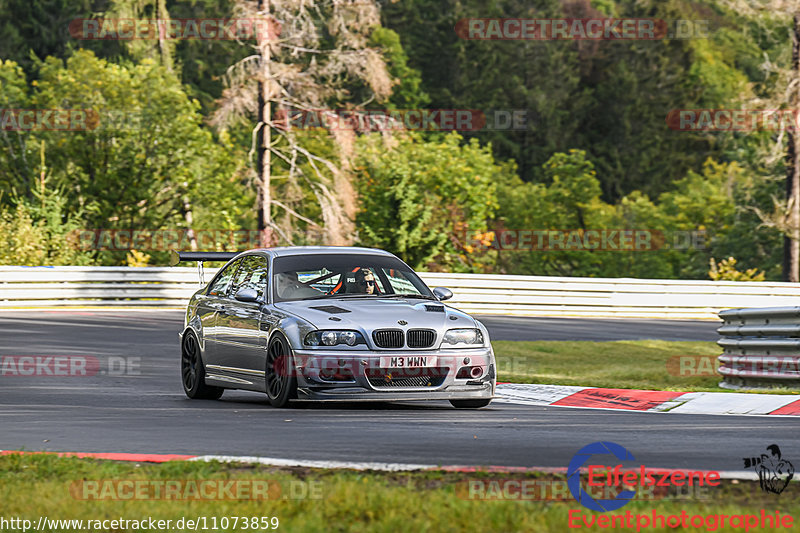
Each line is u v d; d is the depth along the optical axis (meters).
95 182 149.12
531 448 24.98
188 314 40.03
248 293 35.19
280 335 33.53
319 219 143.75
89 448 25.72
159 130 151.88
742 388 40.41
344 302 34.75
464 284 92.00
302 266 36.66
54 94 155.38
